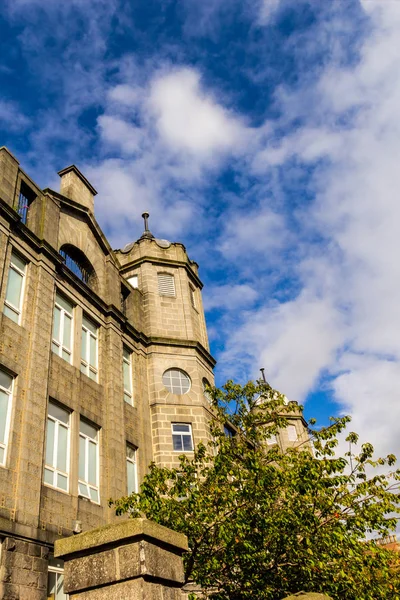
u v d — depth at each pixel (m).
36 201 17.86
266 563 11.81
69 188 21.27
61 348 17.19
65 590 5.75
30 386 14.29
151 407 21.44
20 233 16.16
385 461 13.35
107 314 20.55
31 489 13.01
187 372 22.98
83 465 16.34
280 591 11.52
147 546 5.66
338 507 12.45
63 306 18.06
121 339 21.03
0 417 13.27
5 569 11.34
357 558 11.47
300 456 13.52
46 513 13.46
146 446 20.16
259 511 11.82
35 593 11.88
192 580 11.48
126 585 5.46
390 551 12.66
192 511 12.20
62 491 14.52
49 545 12.89
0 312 14.28
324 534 11.48
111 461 17.30
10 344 14.31
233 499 11.95
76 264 20.44
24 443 13.33
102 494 16.52
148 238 26.73
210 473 12.96
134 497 13.15
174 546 6.15
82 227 20.70
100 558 5.73
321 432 14.07
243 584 11.49
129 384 21.16
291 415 36.03
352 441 13.95
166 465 20.00
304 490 12.04
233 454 13.60
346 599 11.45
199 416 21.81
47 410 15.12
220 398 16.17
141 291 24.77
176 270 26.30
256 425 16.20
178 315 24.69
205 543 11.83
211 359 25.05
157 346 23.03
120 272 25.17
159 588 5.64
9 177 16.36
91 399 17.70
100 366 19.22
